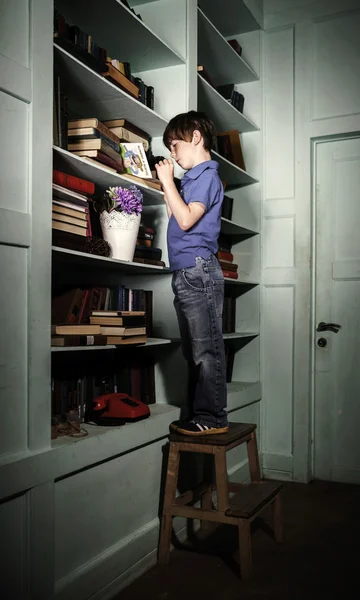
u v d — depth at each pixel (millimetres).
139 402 2562
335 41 3818
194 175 2412
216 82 4082
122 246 2510
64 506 2049
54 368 2418
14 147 1837
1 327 1783
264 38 4039
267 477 3996
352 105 3760
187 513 2502
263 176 4047
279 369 3990
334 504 3408
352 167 3830
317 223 3928
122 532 2400
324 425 3912
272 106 4020
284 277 3955
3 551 1768
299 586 2375
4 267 1797
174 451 2523
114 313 2396
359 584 2395
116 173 2451
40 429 1917
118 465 2369
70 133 2379
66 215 2182
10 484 1761
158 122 2850
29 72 1881
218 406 2480
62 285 2561
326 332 3898
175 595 2297
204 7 3686
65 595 2014
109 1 2432
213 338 2412
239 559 2623
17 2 1853
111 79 2482
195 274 2363
